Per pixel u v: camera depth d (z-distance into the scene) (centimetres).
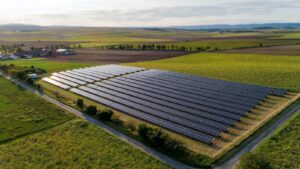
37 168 3334
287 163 3170
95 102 5938
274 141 3709
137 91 6431
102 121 4709
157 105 5391
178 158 3394
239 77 7825
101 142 3916
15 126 4634
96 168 3272
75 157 3541
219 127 4209
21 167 3366
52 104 5828
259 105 5212
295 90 6144
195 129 4219
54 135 4231
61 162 3447
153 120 4631
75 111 5325
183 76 7844
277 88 6141
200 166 3206
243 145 3647
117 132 4238
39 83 7988
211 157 3378
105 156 3525
